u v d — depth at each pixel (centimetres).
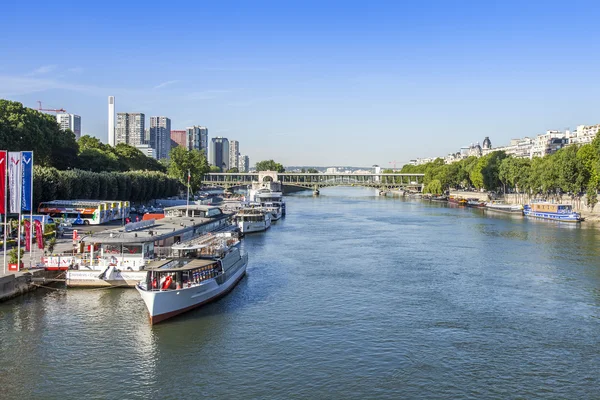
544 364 5641
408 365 5578
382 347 6066
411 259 11412
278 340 6262
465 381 5228
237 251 9325
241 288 8631
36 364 5525
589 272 10025
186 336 6353
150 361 5644
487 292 8494
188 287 7100
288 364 5588
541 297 8200
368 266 10575
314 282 9100
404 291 8525
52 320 6756
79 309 7169
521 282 9188
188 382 5178
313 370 5444
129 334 6381
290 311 7388
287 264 10738
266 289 8575
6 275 7544
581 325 6869
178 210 12912
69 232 12731
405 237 15238
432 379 5259
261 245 13412
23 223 10581
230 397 4891
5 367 5447
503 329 6700
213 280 7625
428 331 6606
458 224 19200
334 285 8888
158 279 7069
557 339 6362
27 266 8300
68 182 16400
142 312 7112
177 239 9700
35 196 14862
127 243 8194
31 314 6944
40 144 18450
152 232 8944
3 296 7350
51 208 14938
